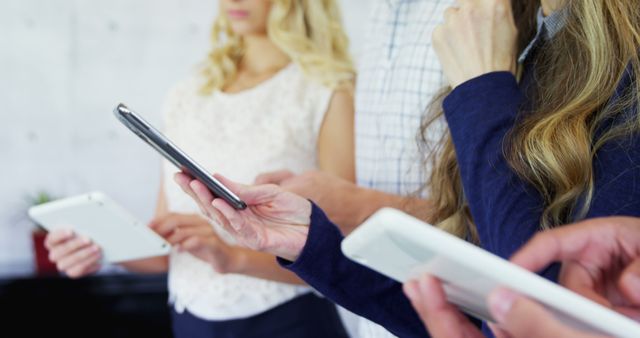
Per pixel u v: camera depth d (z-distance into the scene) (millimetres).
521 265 786
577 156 1007
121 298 3256
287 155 2127
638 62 1021
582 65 1072
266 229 1105
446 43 1183
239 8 2221
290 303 2084
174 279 2199
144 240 1965
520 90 1168
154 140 1006
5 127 3215
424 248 652
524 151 1025
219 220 1087
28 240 3250
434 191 1289
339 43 2264
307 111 2145
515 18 1256
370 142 1727
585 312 611
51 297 3203
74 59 3217
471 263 637
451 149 1247
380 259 726
